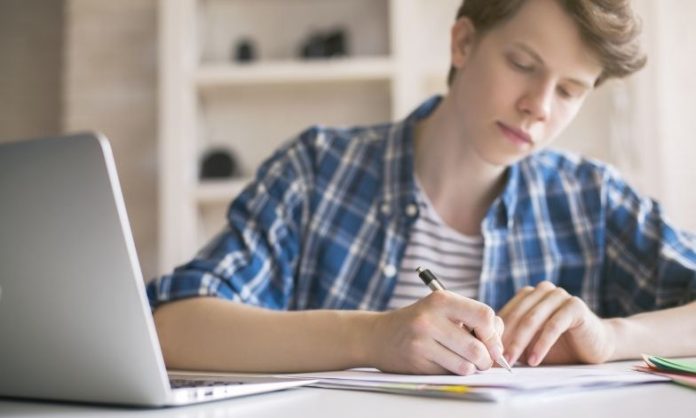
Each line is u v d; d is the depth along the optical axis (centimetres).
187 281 113
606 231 147
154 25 341
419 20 329
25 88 396
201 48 334
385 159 147
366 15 336
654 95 294
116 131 338
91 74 340
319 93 335
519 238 145
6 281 63
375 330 91
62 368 64
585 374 78
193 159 315
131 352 60
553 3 113
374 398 66
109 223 58
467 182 141
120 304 59
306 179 146
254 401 66
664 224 141
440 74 311
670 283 133
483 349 84
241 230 133
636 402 61
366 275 142
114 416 59
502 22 119
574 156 156
